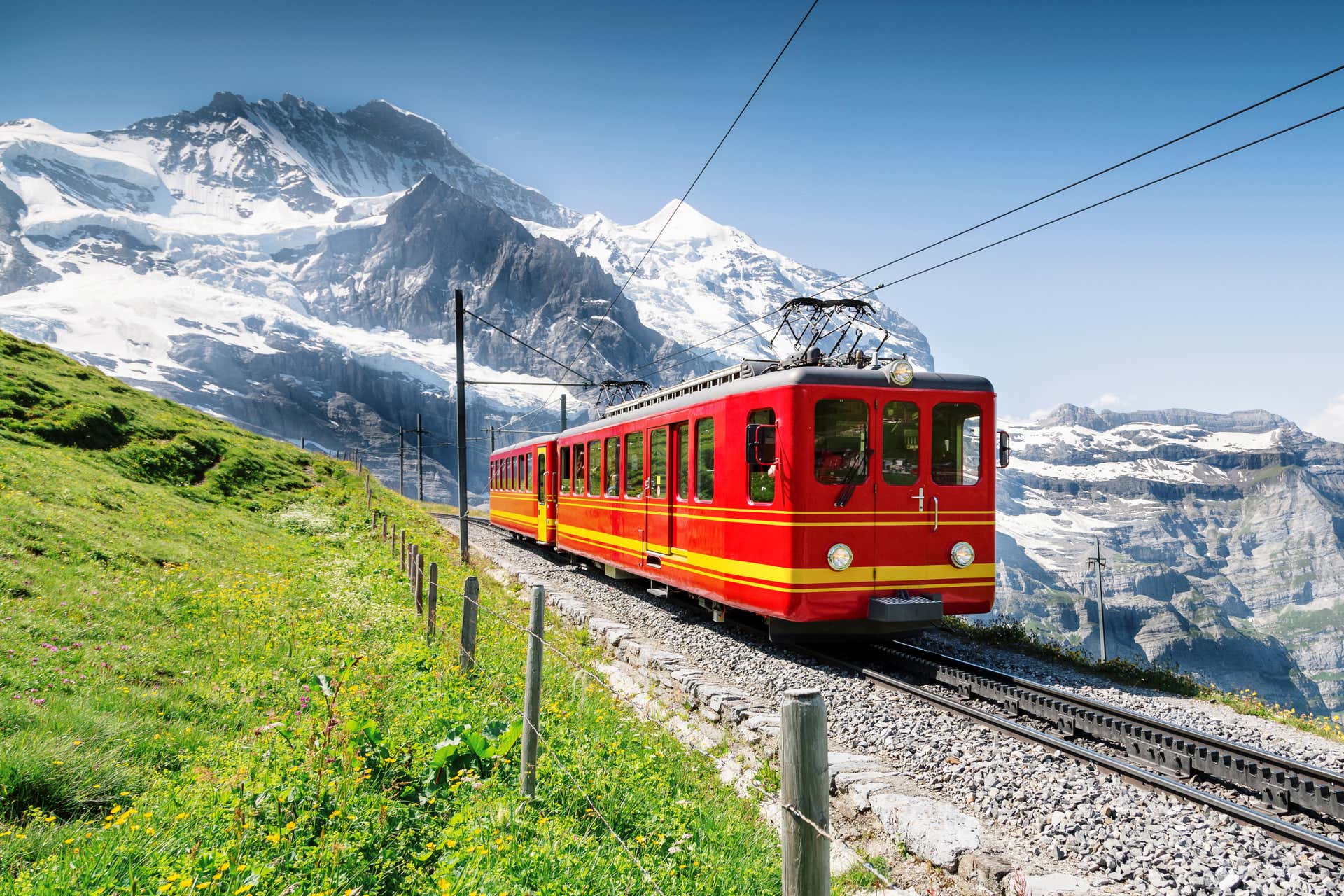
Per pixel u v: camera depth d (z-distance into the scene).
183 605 11.02
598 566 20.58
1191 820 5.52
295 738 5.52
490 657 9.41
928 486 10.76
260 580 14.75
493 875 3.77
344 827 4.14
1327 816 5.54
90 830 4.11
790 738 2.54
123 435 28.70
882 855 5.40
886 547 10.53
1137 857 4.98
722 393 11.93
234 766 5.11
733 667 10.49
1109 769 6.51
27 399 27.12
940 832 5.19
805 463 10.26
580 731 6.67
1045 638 12.47
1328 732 8.05
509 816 4.51
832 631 10.72
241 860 3.70
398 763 5.21
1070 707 7.70
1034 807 5.80
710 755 6.44
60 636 8.09
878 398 10.59
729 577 11.62
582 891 3.79
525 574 20.11
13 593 9.37
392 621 11.53
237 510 26.69
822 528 10.27
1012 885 4.56
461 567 21.95
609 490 17.28
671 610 14.91
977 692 8.91
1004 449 11.22
